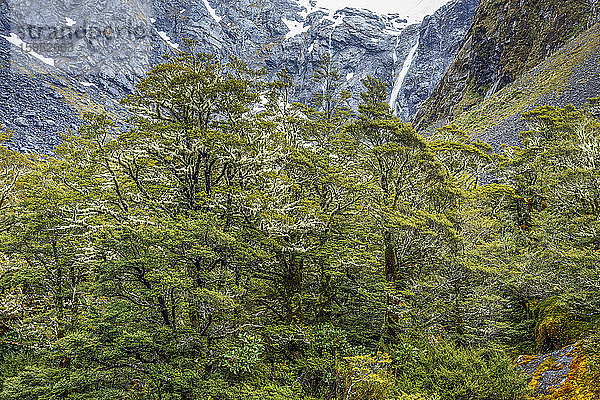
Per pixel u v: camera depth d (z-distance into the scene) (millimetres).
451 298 18797
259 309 15969
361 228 18156
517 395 10516
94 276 15344
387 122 19984
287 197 16672
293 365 13844
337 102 23422
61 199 16562
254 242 15086
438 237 18562
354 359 11125
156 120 16531
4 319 18453
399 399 9883
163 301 11711
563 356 14547
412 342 14758
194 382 10586
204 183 16312
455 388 10523
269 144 16328
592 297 16859
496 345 17734
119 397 10586
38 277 16281
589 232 18688
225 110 16438
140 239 11352
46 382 10891
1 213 19359
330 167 16672
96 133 20875
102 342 11234
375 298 17359
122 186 14695
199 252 11516
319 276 16969
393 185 20875
